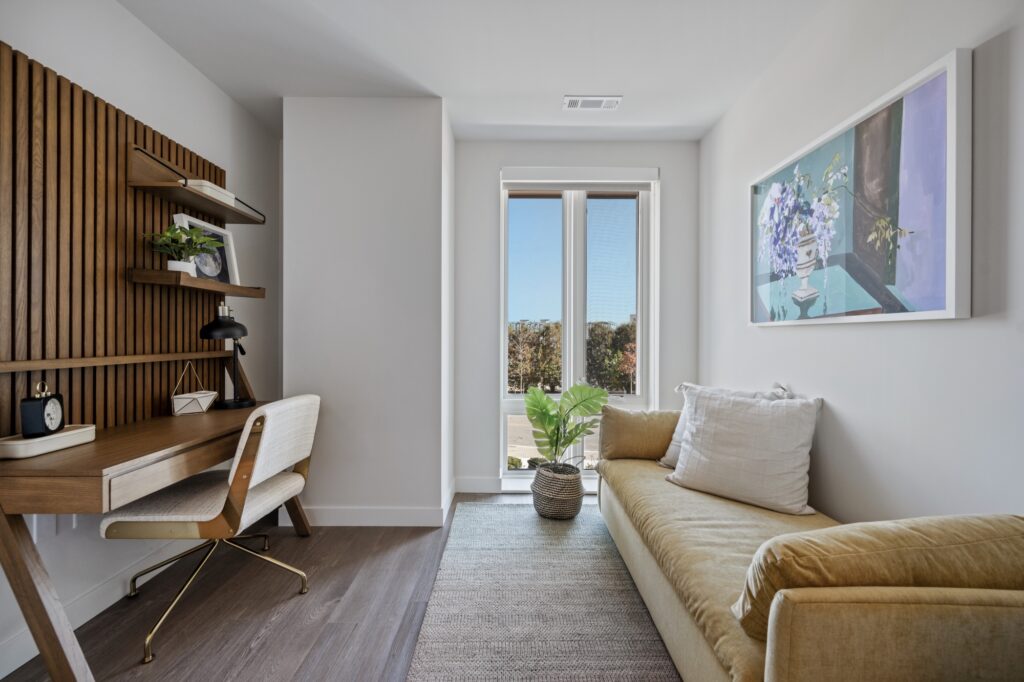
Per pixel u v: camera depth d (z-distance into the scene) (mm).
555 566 2246
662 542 1619
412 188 2738
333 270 2725
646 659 1600
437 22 2084
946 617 835
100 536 1877
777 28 2102
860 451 1735
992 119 1248
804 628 830
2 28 1555
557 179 3355
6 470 1315
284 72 2490
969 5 1302
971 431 1311
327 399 2736
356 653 1634
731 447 2008
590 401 3051
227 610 1884
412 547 2457
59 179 1699
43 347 1648
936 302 1379
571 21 2070
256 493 2045
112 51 1953
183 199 2197
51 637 1327
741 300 2697
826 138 1853
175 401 2188
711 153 3150
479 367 3359
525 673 1529
